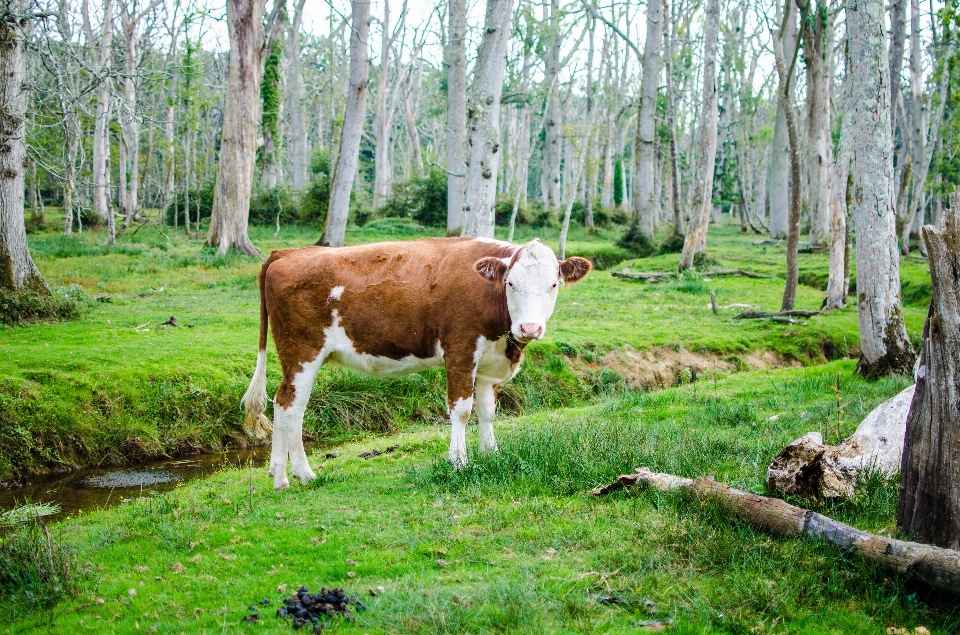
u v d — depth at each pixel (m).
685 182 53.38
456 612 4.05
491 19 14.88
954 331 4.51
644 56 30.92
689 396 10.07
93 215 32.06
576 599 4.20
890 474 5.83
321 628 4.04
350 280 6.78
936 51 32.16
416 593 4.30
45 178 32.31
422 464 7.16
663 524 5.11
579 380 12.05
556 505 5.71
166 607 4.39
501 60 15.00
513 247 6.70
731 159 54.72
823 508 5.46
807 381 10.60
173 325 13.34
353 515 5.76
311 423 10.35
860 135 10.88
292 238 30.02
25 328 12.76
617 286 20.66
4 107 13.40
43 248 22.94
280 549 5.18
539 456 6.63
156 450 9.56
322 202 35.00
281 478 6.72
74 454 9.12
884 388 9.82
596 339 13.10
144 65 29.19
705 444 7.07
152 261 21.62
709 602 4.17
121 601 4.48
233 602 4.42
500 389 11.46
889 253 10.85
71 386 9.63
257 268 21.14
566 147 49.00
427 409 11.03
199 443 9.89
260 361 7.01
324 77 54.50
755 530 5.00
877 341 10.95
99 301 15.73
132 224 31.61
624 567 4.61
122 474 8.91
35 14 12.66
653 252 29.55
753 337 14.20
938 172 29.50
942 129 29.53
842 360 12.74
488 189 15.18
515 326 6.35
